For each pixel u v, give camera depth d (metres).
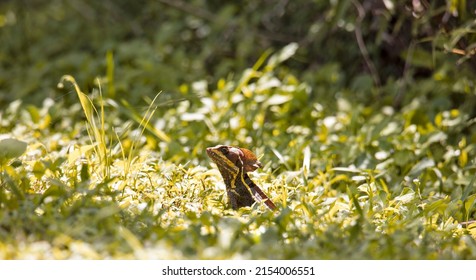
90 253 5.94
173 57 15.25
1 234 6.32
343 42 14.27
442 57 11.78
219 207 7.86
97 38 18.05
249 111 11.35
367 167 9.61
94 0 19.09
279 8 15.89
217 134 10.87
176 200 7.75
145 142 10.59
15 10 19.16
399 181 9.26
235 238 6.65
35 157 9.11
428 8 10.70
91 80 13.74
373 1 11.98
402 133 10.62
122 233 6.25
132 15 18.75
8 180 7.14
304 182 8.63
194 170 8.42
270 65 12.45
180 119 11.24
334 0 12.54
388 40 13.09
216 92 12.11
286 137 10.63
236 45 16.14
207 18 16.06
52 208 6.91
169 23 17.09
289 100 11.78
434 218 7.61
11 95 14.79
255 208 7.73
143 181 8.12
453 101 12.22
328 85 13.71
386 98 12.55
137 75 13.59
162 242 6.31
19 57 17.62
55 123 11.91
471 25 9.64
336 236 6.63
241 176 8.21
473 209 8.34
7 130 11.29
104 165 8.17
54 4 20.02
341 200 8.23
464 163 9.82
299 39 15.33
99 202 7.08
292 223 6.85
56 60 15.91
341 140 10.46
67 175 8.02
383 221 7.50
